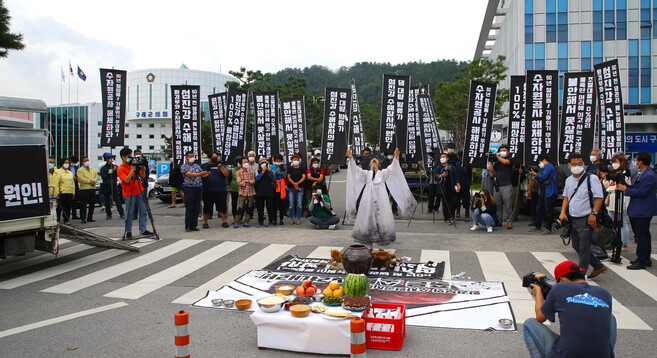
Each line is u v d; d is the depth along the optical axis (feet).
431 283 22.38
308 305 16.28
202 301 20.48
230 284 22.88
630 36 116.26
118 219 46.73
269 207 39.99
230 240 34.14
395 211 47.50
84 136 210.18
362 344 11.35
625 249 30.19
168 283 23.68
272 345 15.43
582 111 40.47
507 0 145.18
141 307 19.92
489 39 172.14
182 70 224.12
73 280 24.50
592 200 22.59
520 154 40.96
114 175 46.06
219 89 235.61
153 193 69.87
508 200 37.65
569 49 118.01
